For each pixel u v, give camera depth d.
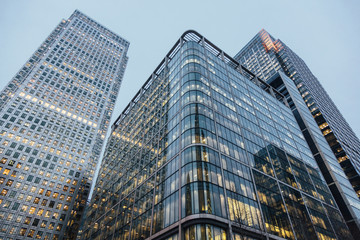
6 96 114.06
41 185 92.75
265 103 79.31
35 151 98.12
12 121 99.00
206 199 37.06
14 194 85.31
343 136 118.88
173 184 43.72
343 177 85.75
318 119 115.88
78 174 104.56
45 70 126.06
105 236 57.81
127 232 49.88
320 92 150.50
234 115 59.50
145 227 45.12
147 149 62.22
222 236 34.84
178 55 70.38
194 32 76.31
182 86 58.47
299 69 154.50
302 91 131.50
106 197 70.38
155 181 50.62
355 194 82.06
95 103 133.12
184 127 49.12
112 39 183.88
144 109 78.62
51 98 117.50
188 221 35.47
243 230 36.22
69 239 92.12
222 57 78.62
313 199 58.53
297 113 102.81
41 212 87.88
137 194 54.97
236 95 67.38
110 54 169.12
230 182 42.91
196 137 45.62
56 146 104.94
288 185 55.59
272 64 164.12
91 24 185.12
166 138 55.00
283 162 61.31
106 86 146.88
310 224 50.31
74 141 111.56
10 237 77.94
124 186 63.66
